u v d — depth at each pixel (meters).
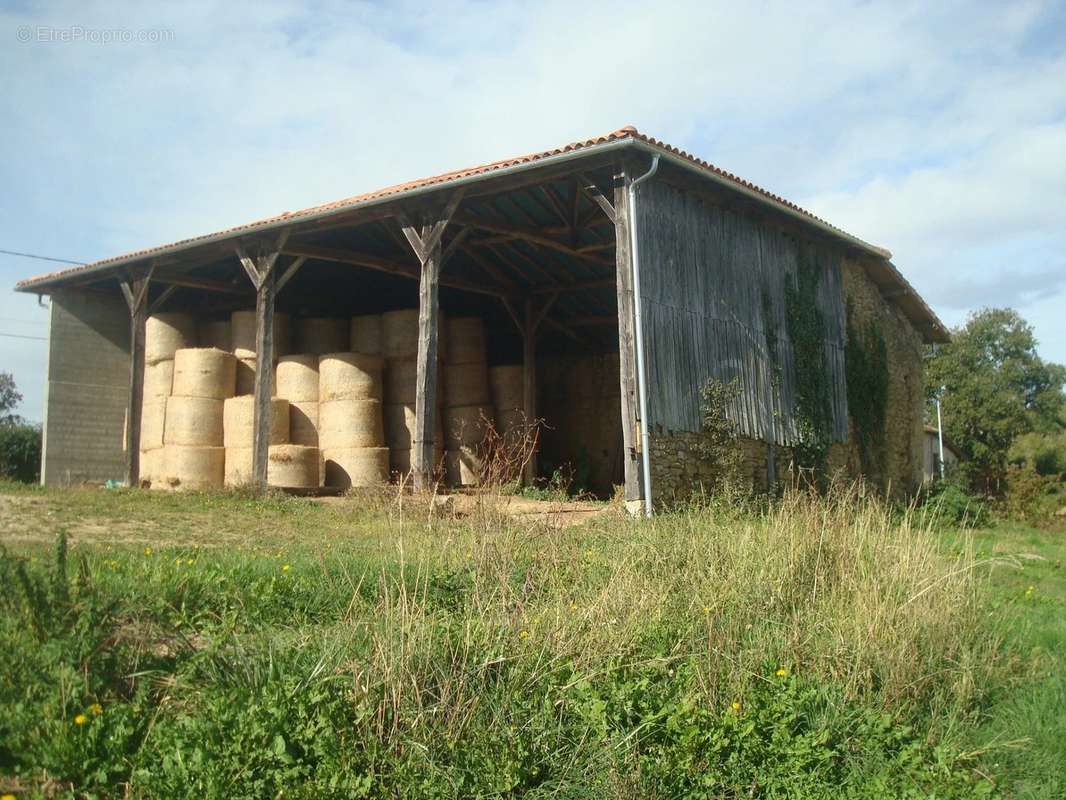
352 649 4.47
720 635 5.23
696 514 8.20
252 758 3.70
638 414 11.68
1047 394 44.75
